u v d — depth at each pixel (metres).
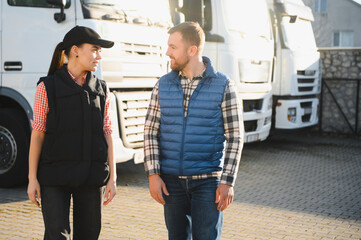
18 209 5.05
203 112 2.71
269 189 6.54
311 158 9.35
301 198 6.09
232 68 8.04
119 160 5.70
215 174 2.75
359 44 30.42
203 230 2.71
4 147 5.88
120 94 5.76
